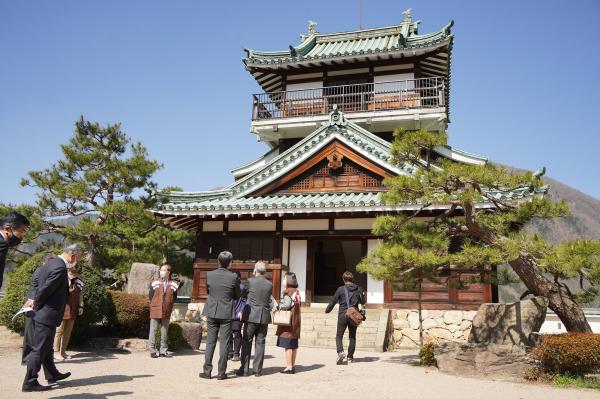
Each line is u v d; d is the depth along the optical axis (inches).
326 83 929.5
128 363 352.8
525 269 393.4
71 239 806.5
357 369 364.5
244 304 340.5
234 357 386.9
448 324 604.4
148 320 458.6
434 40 836.6
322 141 693.3
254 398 246.1
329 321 601.9
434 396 266.8
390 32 1037.2
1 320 395.9
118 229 802.8
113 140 863.7
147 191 761.0
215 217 706.8
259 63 928.9
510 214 374.6
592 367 318.0
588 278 320.5
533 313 404.8
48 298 244.5
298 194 709.9
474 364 347.9
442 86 815.1
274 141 968.3
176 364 360.8
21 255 837.8
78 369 314.2
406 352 535.5
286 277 344.5
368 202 610.9
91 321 406.3
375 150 672.4
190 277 941.2
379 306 643.5
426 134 383.6
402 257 363.9
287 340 333.4
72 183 818.8
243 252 700.7
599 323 669.3
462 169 358.6
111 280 862.5
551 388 300.4
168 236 903.1
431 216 632.4
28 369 238.2
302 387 280.7
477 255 353.4
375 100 888.3
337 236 670.5
